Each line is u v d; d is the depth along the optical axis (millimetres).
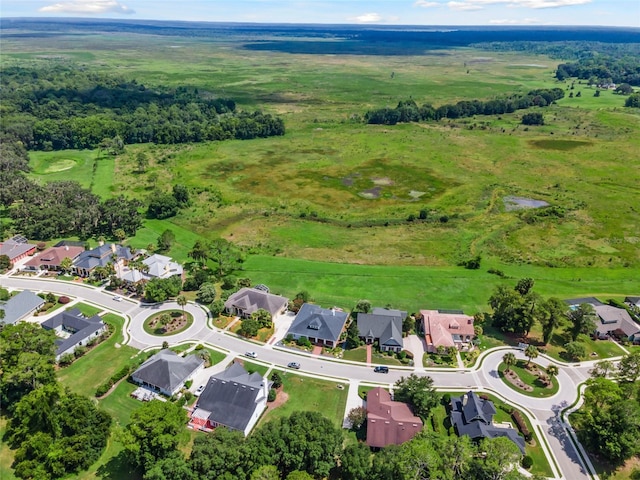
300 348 104562
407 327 109375
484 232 167125
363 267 141625
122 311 117688
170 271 132375
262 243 157875
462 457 66812
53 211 162000
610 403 80188
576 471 75375
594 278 137125
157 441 70562
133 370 95812
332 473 73875
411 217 177500
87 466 75250
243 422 80312
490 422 82312
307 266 141375
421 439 70250
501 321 110812
